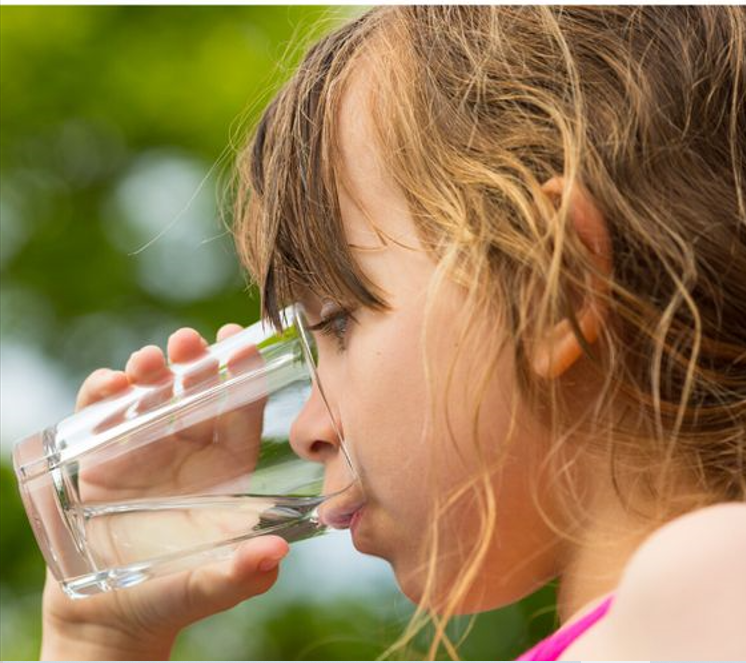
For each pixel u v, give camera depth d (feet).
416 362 5.41
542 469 5.26
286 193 5.92
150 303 15.98
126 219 16.38
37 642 15.16
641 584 4.00
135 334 15.96
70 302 16.15
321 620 14.20
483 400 5.27
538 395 5.21
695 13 5.80
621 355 5.17
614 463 5.20
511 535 5.34
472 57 5.83
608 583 5.17
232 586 6.36
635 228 5.24
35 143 16.66
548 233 5.17
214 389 5.88
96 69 16.80
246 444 5.84
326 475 5.69
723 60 5.68
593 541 5.23
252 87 16.48
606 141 5.38
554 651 4.68
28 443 6.09
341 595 14.19
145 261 16.05
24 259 16.30
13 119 16.65
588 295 5.17
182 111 16.55
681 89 5.57
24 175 16.60
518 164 5.42
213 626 14.46
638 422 5.19
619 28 5.76
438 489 5.39
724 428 5.25
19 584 15.28
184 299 15.87
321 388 5.65
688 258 5.22
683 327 5.20
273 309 5.90
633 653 3.99
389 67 5.91
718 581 3.93
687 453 5.21
